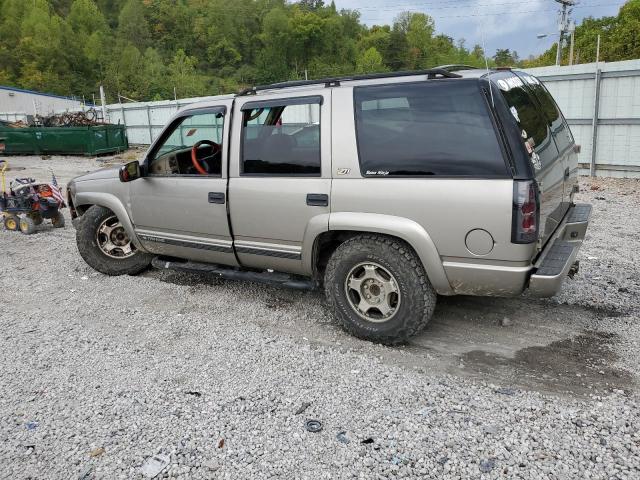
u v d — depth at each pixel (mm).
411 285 3941
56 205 8688
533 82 4641
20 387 3764
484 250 3623
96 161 21312
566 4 32250
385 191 3902
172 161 5324
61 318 5004
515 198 3465
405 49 103000
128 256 6105
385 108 3926
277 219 4477
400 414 3268
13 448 3104
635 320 4473
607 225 7785
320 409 3357
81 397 3600
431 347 4148
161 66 118750
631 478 2650
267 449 3000
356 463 2859
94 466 2924
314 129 4238
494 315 4676
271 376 3775
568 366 3793
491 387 3543
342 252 4184
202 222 4980
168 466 2896
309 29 128000
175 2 163750
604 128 12234
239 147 4648
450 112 3680
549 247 4004
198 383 3717
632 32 53625
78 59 118938
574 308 4766
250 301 5238
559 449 2889
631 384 3520
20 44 115250
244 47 151500
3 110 49375
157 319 4871
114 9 178750
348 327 4285
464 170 3629
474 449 2922
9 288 5938
